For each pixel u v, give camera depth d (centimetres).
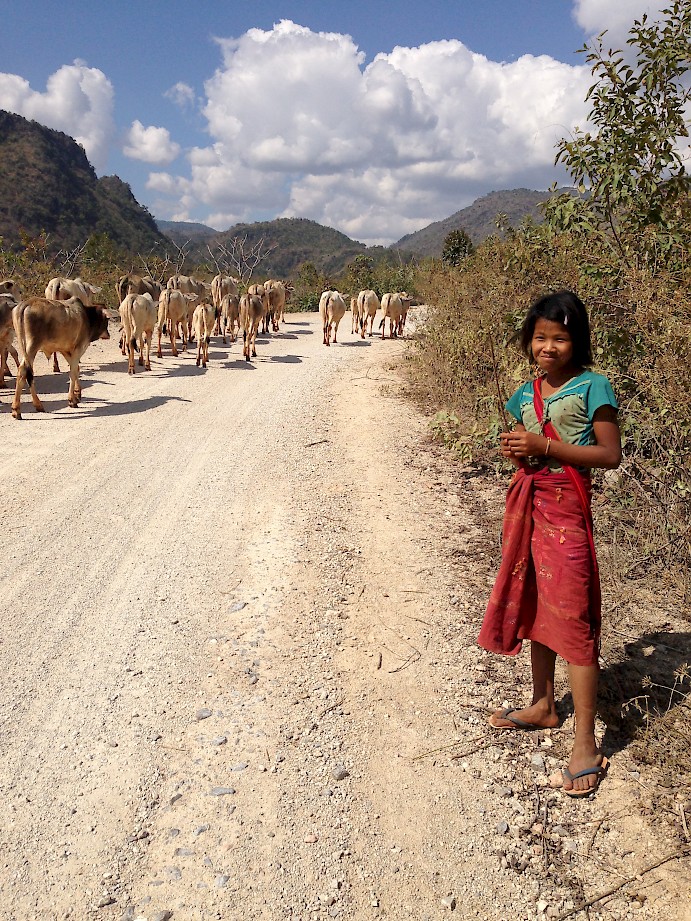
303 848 274
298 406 1034
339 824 286
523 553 304
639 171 596
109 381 1180
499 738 335
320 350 1648
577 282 627
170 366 1357
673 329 458
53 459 746
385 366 1396
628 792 296
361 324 1919
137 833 281
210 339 1820
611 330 562
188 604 463
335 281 3788
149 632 429
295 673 387
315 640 419
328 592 476
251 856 271
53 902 251
